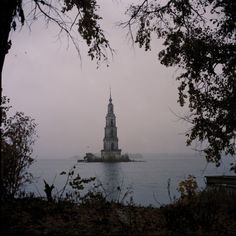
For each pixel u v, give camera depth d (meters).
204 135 13.19
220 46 12.21
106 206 9.30
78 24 11.40
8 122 9.17
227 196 10.03
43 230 6.48
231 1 11.15
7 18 6.90
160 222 7.79
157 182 41.16
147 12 11.93
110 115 198.12
